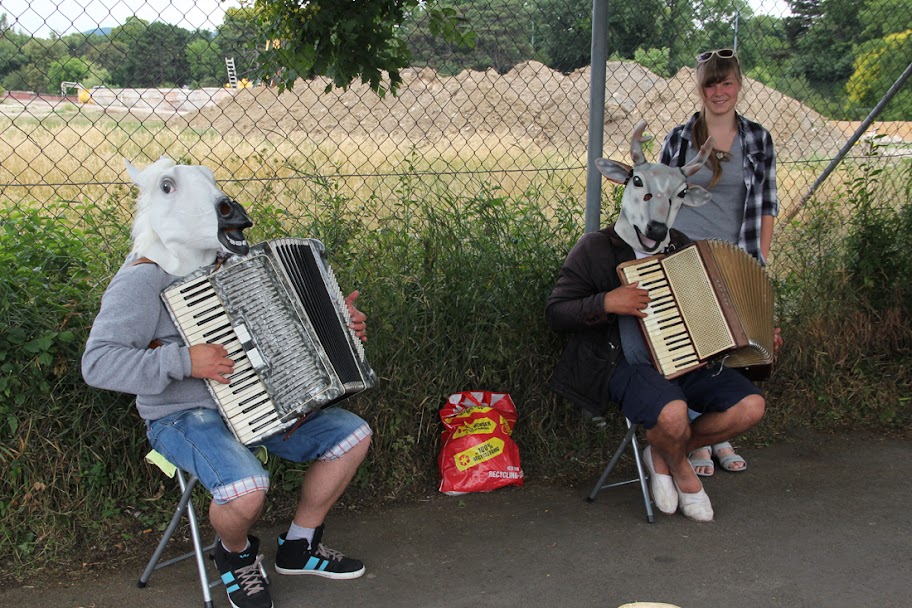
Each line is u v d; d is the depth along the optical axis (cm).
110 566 346
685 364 369
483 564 351
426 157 577
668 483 390
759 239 434
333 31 375
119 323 285
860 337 550
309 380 291
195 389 302
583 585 335
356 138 621
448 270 431
